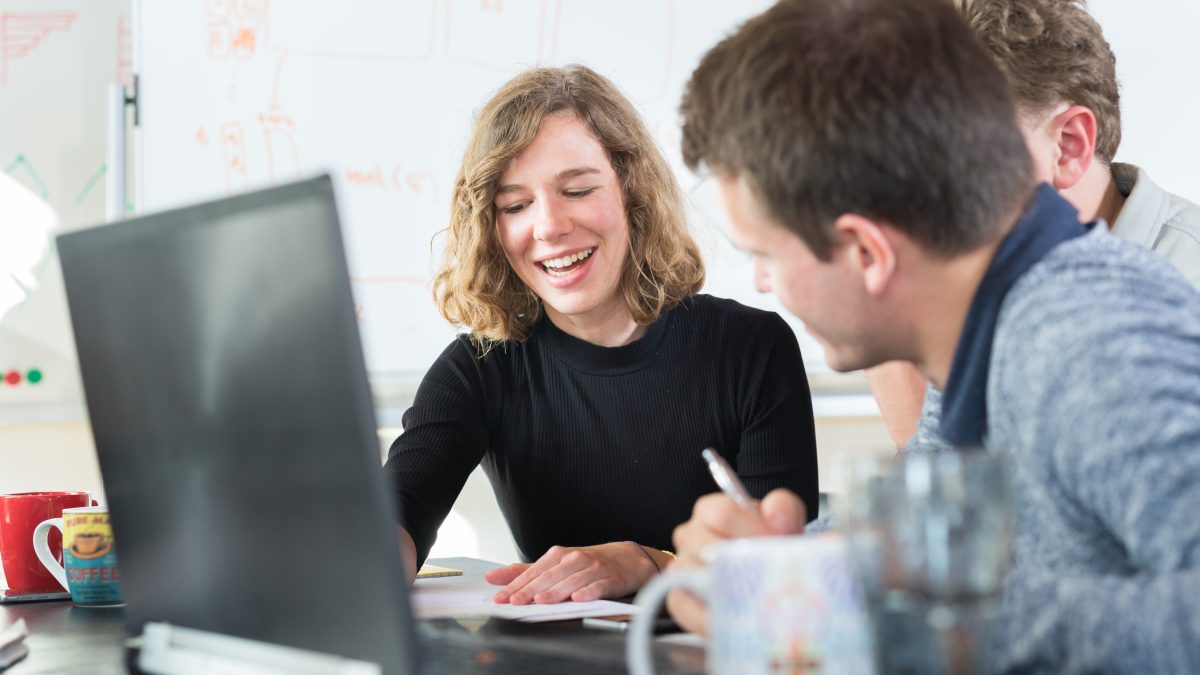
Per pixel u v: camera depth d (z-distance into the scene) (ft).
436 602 3.70
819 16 2.54
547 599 3.74
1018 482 2.39
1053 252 2.52
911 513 1.79
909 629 1.79
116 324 2.41
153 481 2.41
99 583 3.91
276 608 2.16
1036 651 2.01
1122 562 2.28
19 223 7.42
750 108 2.53
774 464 5.18
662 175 5.42
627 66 7.95
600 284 5.16
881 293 2.56
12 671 2.76
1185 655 1.89
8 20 7.42
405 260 7.69
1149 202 4.54
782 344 5.36
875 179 2.43
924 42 2.48
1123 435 2.12
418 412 5.32
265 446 2.12
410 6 7.68
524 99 5.18
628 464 5.27
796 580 1.77
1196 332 2.35
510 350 5.44
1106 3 8.16
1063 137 4.10
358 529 1.98
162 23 7.36
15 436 7.48
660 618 3.22
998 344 2.49
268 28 7.50
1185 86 8.23
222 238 2.13
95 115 7.53
